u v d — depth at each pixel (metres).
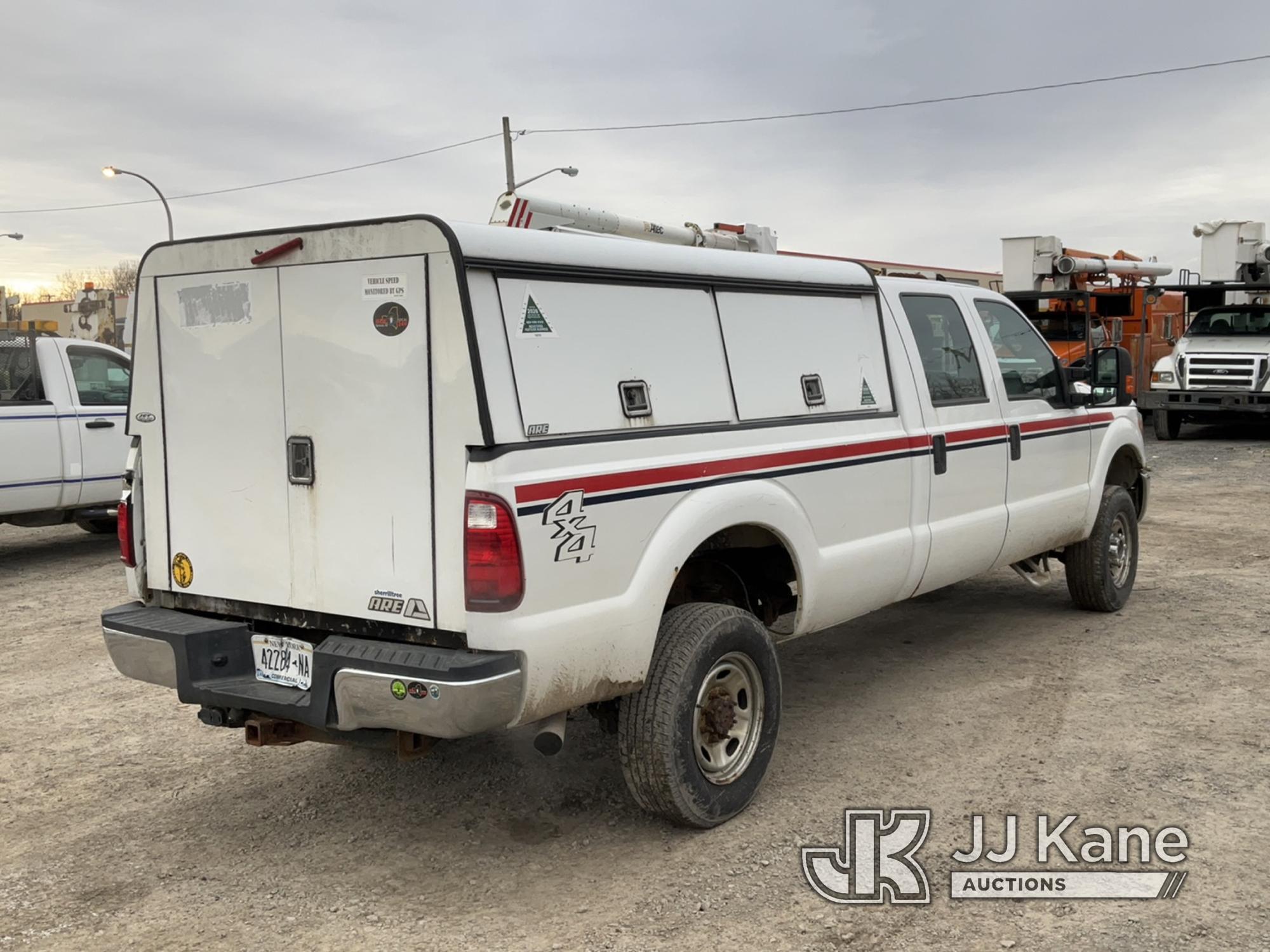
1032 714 5.43
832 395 4.91
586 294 3.88
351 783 4.84
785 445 4.56
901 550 5.24
